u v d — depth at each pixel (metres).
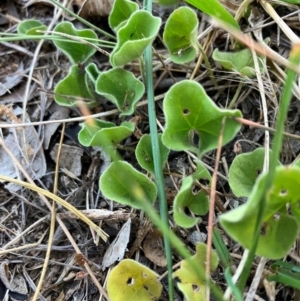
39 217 0.13
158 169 0.11
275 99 0.12
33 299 0.11
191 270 0.09
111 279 0.10
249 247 0.08
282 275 0.09
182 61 0.12
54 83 0.15
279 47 0.14
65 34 0.13
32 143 0.14
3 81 0.15
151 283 0.10
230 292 0.09
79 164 0.13
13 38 0.13
